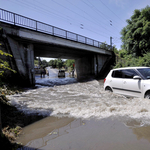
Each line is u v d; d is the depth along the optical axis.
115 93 5.71
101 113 3.53
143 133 2.37
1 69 9.20
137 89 4.53
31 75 12.51
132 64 17.88
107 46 24.28
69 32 16.02
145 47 17.56
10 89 7.90
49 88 10.08
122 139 2.21
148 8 16.62
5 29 10.02
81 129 2.65
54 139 2.29
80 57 25.48
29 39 11.60
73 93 7.37
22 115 3.67
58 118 3.36
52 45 14.04
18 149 1.99
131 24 19.19
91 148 1.98
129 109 3.68
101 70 23.84
